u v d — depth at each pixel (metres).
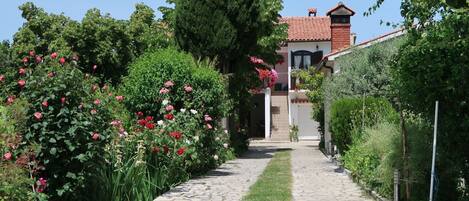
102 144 8.51
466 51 7.63
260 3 23.78
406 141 9.08
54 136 7.76
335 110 17.31
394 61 9.02
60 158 7.91
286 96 44.81
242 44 23.23
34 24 27.97
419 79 7.98
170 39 26.28
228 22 22.59
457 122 7.78
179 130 13.86
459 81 7.63
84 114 8.16
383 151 10.87
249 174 15.70
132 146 11.32
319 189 12.28
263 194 11.48
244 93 27.28
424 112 8.30
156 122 15.22
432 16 8.20
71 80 8.13
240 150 25.73
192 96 16.25
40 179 7.26
